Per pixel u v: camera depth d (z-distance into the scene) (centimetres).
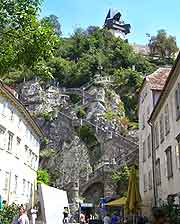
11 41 952
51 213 2247
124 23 16000
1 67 965
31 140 4750
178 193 2203
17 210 1966
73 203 5788
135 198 2408
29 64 977
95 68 11162
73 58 12525
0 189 3331
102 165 6216
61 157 7612
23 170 4219
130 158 6072
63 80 10906
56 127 8412
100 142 7550
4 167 3459
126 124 8438
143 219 2427
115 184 5706
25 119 4291
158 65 12350
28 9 952
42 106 9300
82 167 7250
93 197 6041
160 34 13538
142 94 3862
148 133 3412
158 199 2905
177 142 2259
